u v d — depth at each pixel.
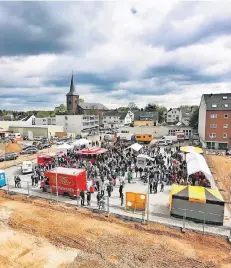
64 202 21.11
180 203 17.64
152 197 22.02
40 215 18.48
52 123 94.19
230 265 12.39
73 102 115.75
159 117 132.75
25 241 14.66
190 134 65.88
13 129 74.88
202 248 13.96
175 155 39.22
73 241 14.62
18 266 12.23
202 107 59.22
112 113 125.69
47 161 33.34
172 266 12.20
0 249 13.80
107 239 14.83
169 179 26.16
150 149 46.28
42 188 24.05
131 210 19.11
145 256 13.04
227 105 52.16
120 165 30.64
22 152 46.12
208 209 16.95
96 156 36.16
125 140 59.44
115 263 12.41
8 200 21.94
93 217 18.11
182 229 15.93
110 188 22.31
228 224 17.02
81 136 72.00
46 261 12.65
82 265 12.25
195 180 25.50
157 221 17.27
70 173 22.38
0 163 38.22
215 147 52.88
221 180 28.58
